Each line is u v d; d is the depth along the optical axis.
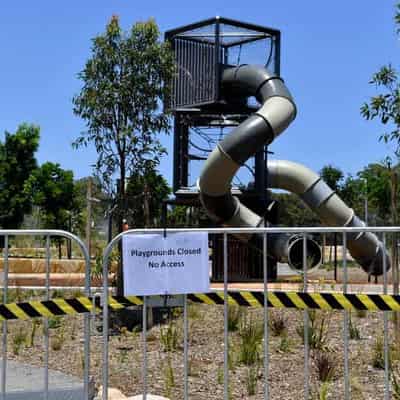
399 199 10.01
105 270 5.36
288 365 7.41
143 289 5.30
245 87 15.62
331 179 34.16
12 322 10.41
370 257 15.50
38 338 9.33
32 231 5.43
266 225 16.17
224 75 15.70
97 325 9.69
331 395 6.37
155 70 11.23
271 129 14.73
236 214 15.66
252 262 14.36
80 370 7.54
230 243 14.34
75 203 28.70
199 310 10.20
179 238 5.36
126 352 8.36
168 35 15.45
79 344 8.92
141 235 5.33
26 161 28.27
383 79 8.48
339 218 17.83
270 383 6.82
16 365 7.63
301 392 6.51
